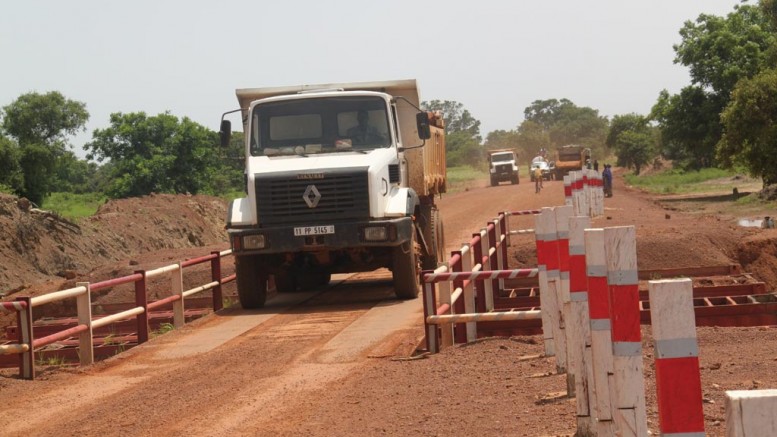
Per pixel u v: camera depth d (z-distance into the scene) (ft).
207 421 27.71
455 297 39.27
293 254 53.01
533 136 611.47
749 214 114.11
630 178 265.75
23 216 101.35
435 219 62.69
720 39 160.15
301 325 47.16
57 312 68.95
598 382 17.93
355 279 68.74
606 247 15.19
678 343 11.53
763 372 27.58
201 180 238.68
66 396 33.32
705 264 66.13
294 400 30.07
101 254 107.24
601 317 17.88
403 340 40.57
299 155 52.60
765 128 130.62
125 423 28.12
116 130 234.99
